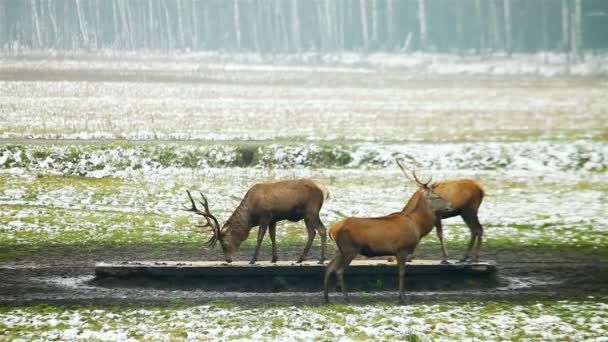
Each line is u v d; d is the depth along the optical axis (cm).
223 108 13538
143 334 3388
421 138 10738
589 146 9419
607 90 17838
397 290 4278
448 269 4359
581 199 7406
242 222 4400
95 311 3775
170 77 17962
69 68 18188
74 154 8644
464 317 3672
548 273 4709
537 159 9156
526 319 3638
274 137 10488
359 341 3297
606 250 5416
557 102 15675
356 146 9306
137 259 5069
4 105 12569
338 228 3881
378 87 17975
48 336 3353
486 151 9281
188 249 5416
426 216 3894
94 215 6550
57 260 5053
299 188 4384
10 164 8400
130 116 12138
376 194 7588
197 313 3753
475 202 4500
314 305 3938
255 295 4197
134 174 8450
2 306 3897
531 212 6806
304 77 19362
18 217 6362
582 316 3700
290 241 5684
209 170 8694
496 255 5225
